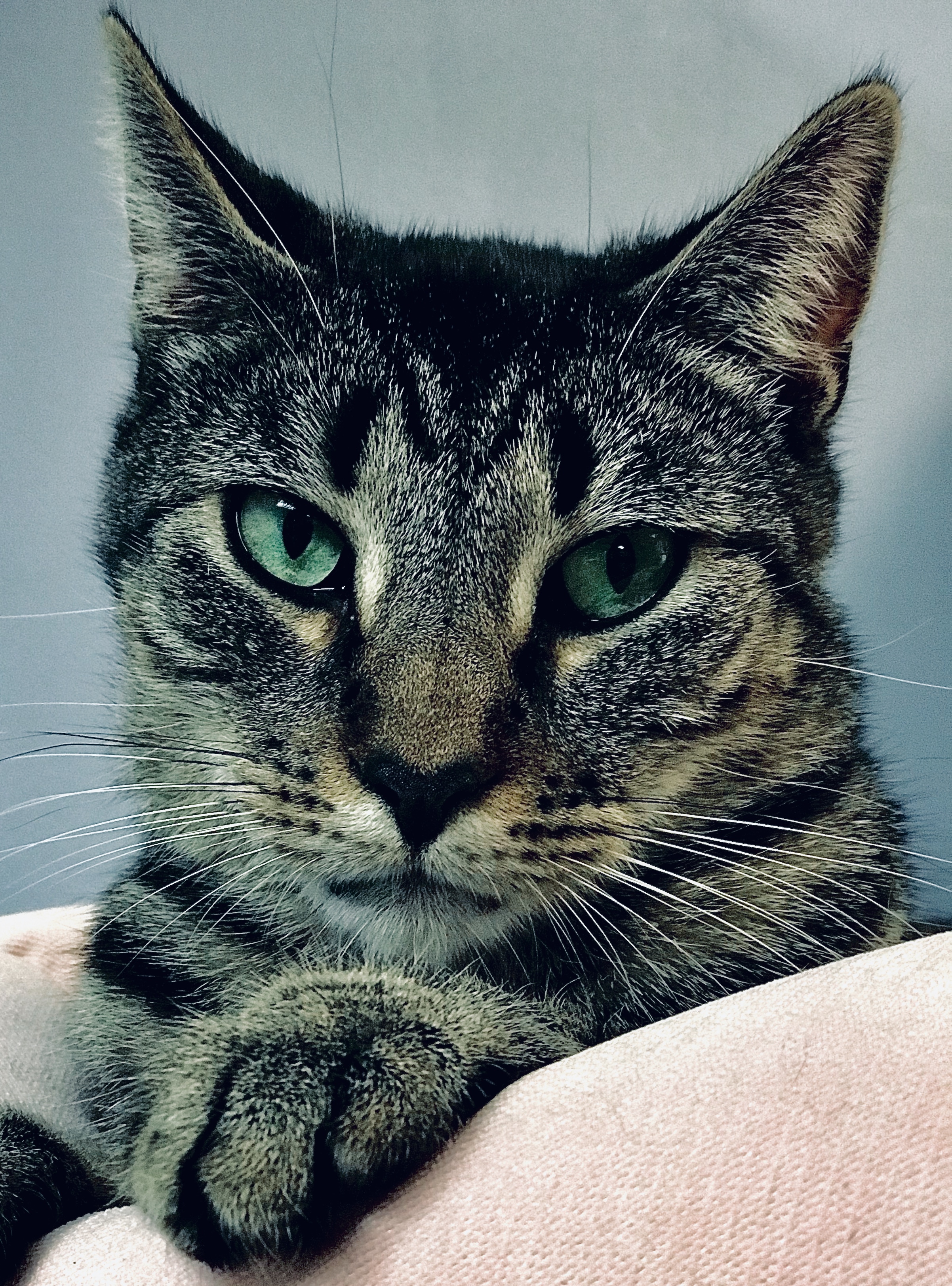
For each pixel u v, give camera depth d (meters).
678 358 0.23
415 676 0.20
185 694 0.23
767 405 0.23
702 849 0.22
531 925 0.22
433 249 0.25
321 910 0.22
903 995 0.16
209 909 0.23
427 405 0.22
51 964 0.25
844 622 0.24
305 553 0.22
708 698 0.22
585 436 0.22
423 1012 0.19
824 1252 0.15
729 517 0.22
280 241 0.23
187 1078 0.19
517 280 0.24
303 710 0.21
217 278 0.23
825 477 0.24
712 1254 0.15
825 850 0.22
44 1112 0.22
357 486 0.22
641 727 0.21
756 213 0.22
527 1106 0.17
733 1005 0.17
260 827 0.21
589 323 0.23
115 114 0.23
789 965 0.22
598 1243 0.15
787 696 0.23
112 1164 0.21
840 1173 0.15
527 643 0.21
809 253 0.23
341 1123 0.17
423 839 0.20
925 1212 0.15
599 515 0.22
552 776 0.21
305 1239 0.17
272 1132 0.17
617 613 0.22
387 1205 0.17
